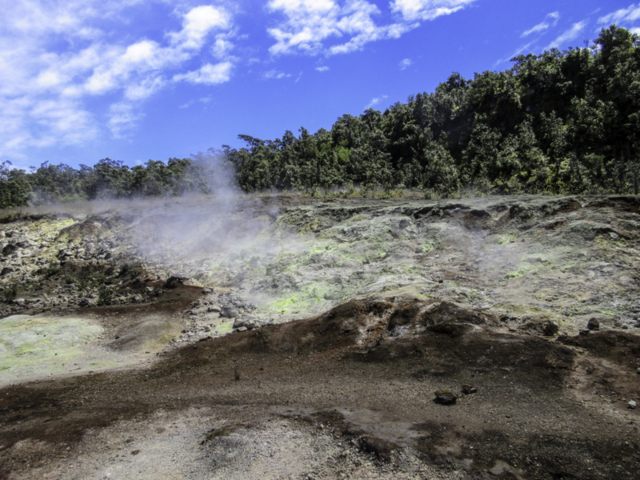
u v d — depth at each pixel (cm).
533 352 825
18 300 1783
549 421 668
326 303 1260
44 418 872
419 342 933
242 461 663
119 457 716
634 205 1266
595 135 2066
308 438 694
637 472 556
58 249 2345
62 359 1209
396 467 613
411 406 749
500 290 1110
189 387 941
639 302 939
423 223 1548
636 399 688
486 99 2628
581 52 2517
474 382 792
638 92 2073
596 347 826
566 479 562
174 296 1608
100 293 1797
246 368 999
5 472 708
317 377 902
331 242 1627
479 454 618
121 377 1047
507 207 1435
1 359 1224
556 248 1194
